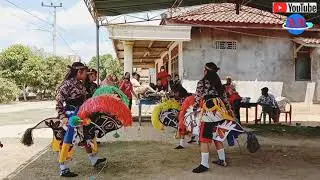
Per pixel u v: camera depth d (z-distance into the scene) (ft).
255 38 61.26
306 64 63.16
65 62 142.92
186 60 59.72
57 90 20.70
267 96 45.16
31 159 25.52
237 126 21.44
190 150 27.99
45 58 140.97
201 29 59.88
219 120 21.30
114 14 43.27
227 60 60.64
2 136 37.24
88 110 19.92
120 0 36.09
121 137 34.76
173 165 23.13
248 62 61.16
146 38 55.31
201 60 60.13
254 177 20.21
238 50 60.95
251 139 21.44
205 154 21.45
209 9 60.75
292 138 34.14
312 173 21.11
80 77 20.98
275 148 29.07
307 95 62.80
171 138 34.06
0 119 57.77
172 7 43.52
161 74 54.65
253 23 57.36
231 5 60.95
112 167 22.65
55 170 22.25
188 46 59.72
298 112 59.82
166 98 36.14
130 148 28.96
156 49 79.82
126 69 59.52
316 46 59.57
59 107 20.51
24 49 132.16
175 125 29.63
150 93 43.78
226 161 24.09
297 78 62.85
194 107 22.67
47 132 40.29
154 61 109.40
